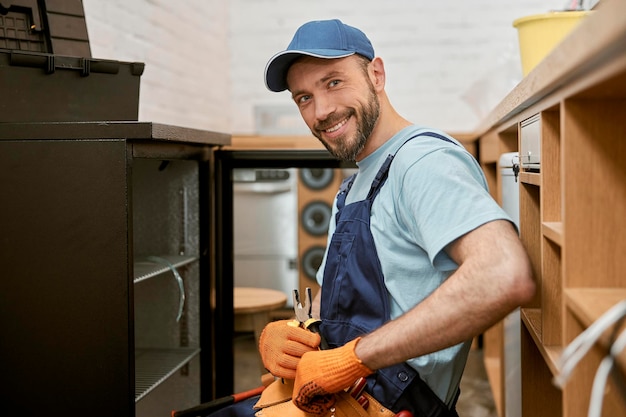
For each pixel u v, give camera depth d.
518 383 1.81
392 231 1.39
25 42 1.75
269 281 4.09
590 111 1.08
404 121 1.61
